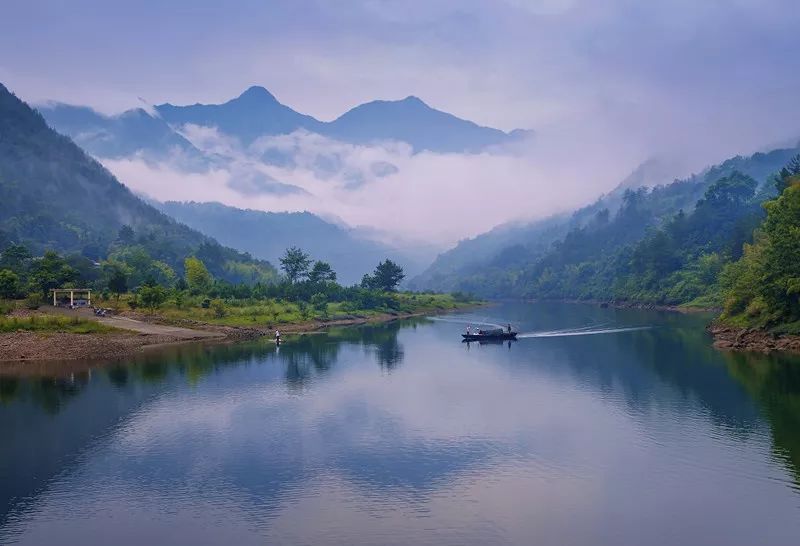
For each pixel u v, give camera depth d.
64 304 172.88
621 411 72.12
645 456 56.44
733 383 84.69
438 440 62.44
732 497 47.31
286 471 54.34
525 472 53.16
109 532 43.34
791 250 111.12
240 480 52.41
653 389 83.19
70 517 45.81
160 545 41.34
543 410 73.56
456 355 120.31
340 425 68.50
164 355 122.31
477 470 53.88
